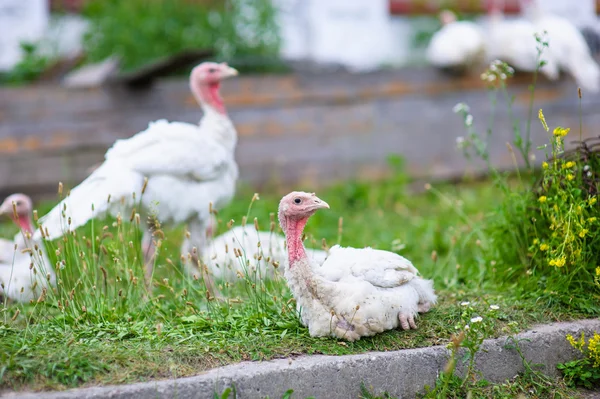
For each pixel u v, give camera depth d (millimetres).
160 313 4836
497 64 5770
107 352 4062
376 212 8672
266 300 4918
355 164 10297
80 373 3840
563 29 10219
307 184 10062
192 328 4523
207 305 4855
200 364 4035
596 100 11148
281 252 5805
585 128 11078
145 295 4969
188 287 5227
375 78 10352
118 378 3842
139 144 5684
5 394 3680
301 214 4223
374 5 11523
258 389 3902
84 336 4383
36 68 9844
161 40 9844
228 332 4438
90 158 9219
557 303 4820
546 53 10031
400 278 4328
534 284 5043
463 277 5621
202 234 5984
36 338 4227
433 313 4703
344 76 10219
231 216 8055
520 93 10781
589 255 4891
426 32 11688
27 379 3787
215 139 6188
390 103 10406
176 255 6285
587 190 4973
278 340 4320
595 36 11914
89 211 5250
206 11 10156
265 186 9883
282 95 9938
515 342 4359
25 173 8961
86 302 4816
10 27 10312
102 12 10086
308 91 10062
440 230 7148
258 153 9852
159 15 9914
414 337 4375
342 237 7082
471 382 4254
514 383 4305
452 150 10609
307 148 10086
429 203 9156
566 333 4504
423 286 4609
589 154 5137
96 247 5672
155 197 5625
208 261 5789
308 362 4043
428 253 6633
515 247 5352
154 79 9383
